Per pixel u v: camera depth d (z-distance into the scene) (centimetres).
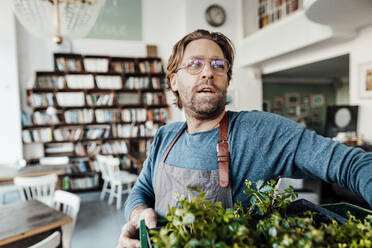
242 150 77
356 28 358
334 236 43
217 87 81
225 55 90
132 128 568
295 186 322
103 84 543
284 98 916
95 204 446
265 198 56
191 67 82
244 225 44
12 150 482
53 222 177
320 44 402
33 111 506
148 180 109
